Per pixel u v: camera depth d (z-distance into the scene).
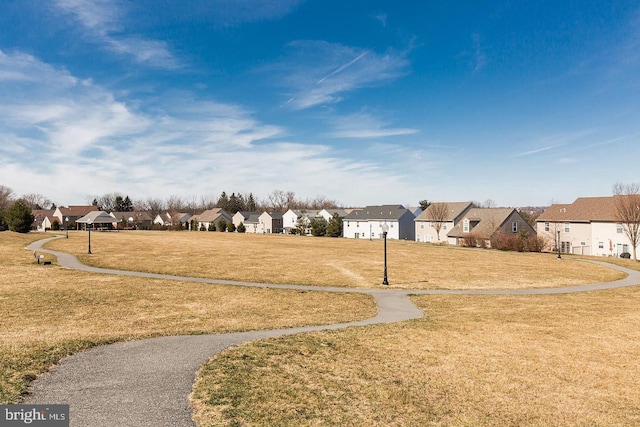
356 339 11.16
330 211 94.94
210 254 38.41
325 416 6.40
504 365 9.15
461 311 15.96
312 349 9.97
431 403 7.07
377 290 21.06
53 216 114.50
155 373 7.99
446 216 66.81
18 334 11.12
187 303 16.81
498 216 58.78
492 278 25.56
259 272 26.73
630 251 46.72
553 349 10.43
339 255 39.31
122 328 12.34
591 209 52.28
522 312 15.63
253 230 108.50
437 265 31.98
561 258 38.50
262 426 5.97
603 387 7.96
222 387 7.31
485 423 6.39
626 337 11.67
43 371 7.91
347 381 7.94
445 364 9.16
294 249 45.94
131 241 54.34
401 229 74.81
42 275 23.45
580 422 6.50
